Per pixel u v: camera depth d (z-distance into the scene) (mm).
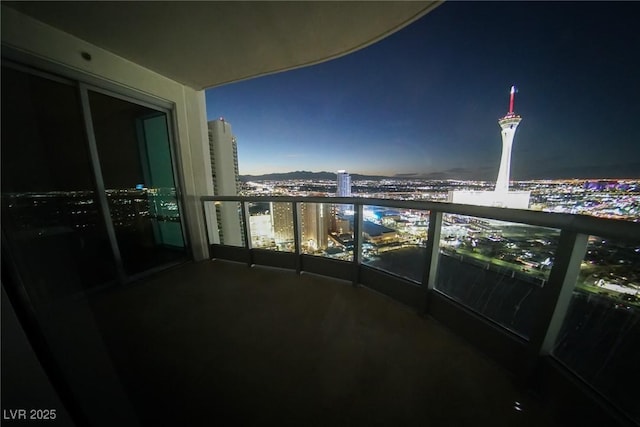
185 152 2891
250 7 1547
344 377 1194
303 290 2205
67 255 726
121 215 2396
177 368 1269
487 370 1228
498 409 1016
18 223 600
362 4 1551
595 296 928
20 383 482
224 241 3379
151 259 2736
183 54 2141
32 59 1625
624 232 718
